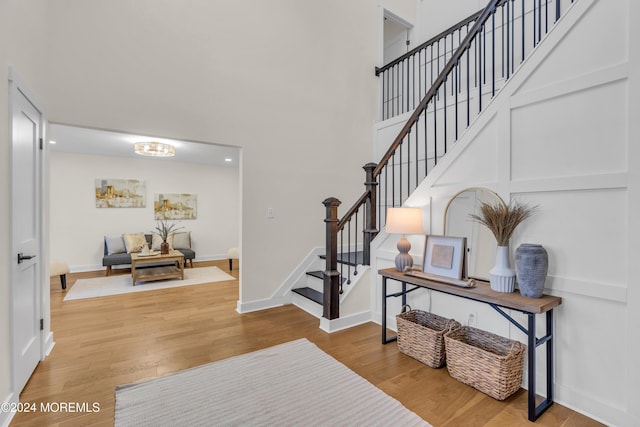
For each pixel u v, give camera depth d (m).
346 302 3.08
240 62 3.51
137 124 2.92
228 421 1.70
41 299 2.34
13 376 1.76
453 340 2.11
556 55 1.88
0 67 1.66
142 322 3.21
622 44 1.63
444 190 2.51
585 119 1.76
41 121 2.36
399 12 5.04
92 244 6.14
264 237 3.68
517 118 2.06
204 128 3.28
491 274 1.99
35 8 2.27
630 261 1.60
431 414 1.75
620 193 1.64
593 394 1.73
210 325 3.12
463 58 4.28
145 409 1.79
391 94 5.09
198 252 7.32
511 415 1.75
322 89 4.14
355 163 4.44
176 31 3.14
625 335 1.62
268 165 3.70
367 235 3.25
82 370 2.22
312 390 1.99
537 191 1.95
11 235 1.76
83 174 6.05
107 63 2.79
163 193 6.85
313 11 4.08
